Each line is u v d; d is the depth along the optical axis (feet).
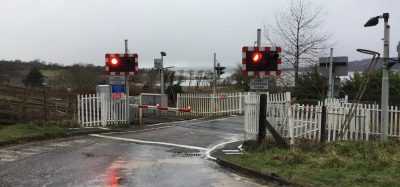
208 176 30.14
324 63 64.34
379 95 79.05
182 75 158.61
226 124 65.46
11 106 61.62
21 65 174.29
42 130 50.75
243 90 119.65
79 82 143.64
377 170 28.91
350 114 45.09
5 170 31.58
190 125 64.13
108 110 61.77
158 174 30.76
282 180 27.61
